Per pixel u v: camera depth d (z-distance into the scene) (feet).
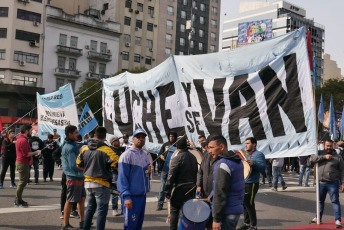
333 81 179.32
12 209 26.14
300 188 43.65
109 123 38.04
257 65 24.73
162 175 27.76
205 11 236.84
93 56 173.17
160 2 211.00
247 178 21.57
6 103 154.20
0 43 152.46
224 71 26.08
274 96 23.89
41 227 21.62
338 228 23.71
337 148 49.14
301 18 347.77
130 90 34.81
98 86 146.30
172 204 19.65
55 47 163.32
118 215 25.48
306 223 25.36
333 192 24.26
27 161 27.14
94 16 194.39
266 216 27.12
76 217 24.61
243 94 24.89
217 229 13.11
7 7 152.76
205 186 17.54
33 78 158.10
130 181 17.04
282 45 24.18
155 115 31.32
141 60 201.26
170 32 215.92
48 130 45.83
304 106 23.17
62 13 164.96
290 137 23.30
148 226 22.80
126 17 196.03
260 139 24.00
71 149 21.18
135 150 17.38
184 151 20.10
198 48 232.53
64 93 45.21
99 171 18.54
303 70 23.39
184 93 28.40
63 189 23.81
